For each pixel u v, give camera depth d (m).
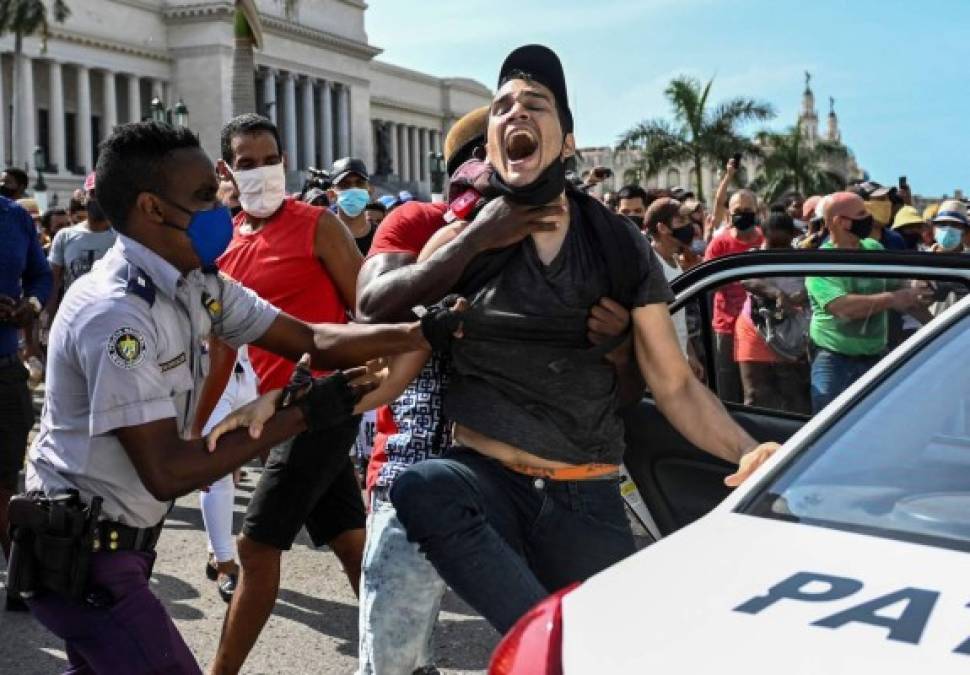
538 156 3.15
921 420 2.58
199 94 76.81
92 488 3.05
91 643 3.06
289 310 5.04
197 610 6.14
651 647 1.97
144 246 3.04
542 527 3.28
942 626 1.89
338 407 3.05
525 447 3.24
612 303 3.26
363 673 3.75
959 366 2.67
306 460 4.49
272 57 81.56
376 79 98.56
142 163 3.00
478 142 4.02
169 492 2.93
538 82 3.19
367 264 3.64
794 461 2.56
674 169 42.91
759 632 1.94
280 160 5.09
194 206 3.04
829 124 101.69
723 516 2.44
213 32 76.31
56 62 69.94
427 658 4.41
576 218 3.31
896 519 2.33
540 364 3.25
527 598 3.02
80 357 2.94
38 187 51.78
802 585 2.08
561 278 3.24
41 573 3.03
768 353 5.02
